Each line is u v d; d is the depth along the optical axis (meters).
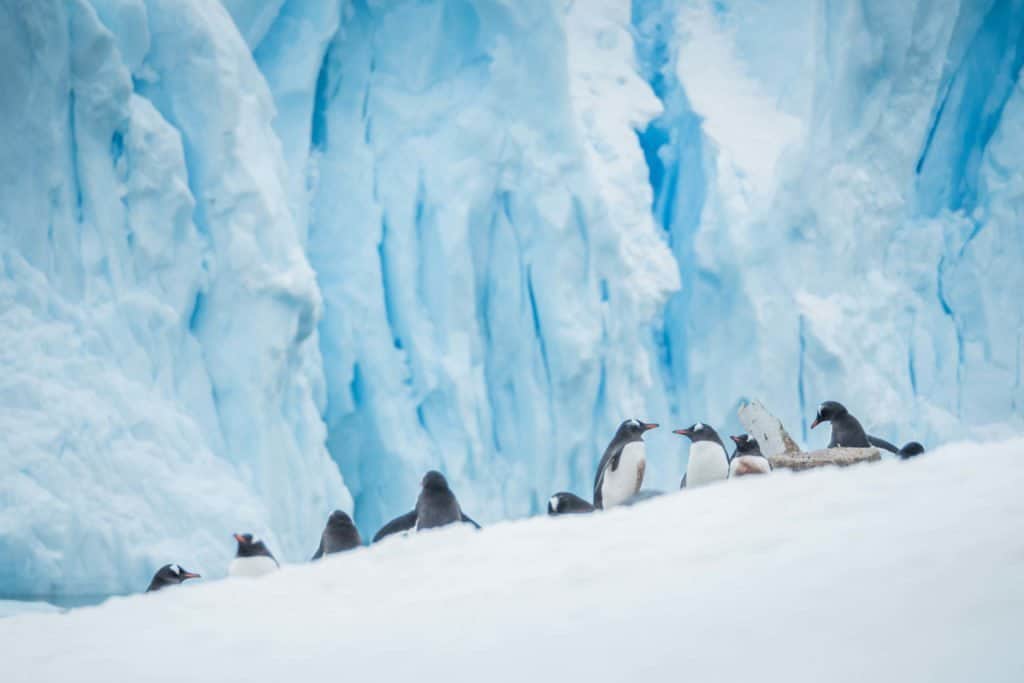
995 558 7.82
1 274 60.88
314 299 71.81
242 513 63.16
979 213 102.25
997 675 5.73
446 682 7.91
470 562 13.39
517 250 90.19
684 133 107.50
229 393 69.38
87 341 62.59
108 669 9.98
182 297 68.00
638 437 33.84
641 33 114.88
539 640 8.63
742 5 111.38
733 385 95.69
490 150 88.81
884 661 6.32
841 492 12.60
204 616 12.59
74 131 65.69
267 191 71.69
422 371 84.88
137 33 69.69
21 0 62.25
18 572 55.12
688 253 102.12
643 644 7.85
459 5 90.12
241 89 73.06
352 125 89.06
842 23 96.19
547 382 89.56
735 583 9.08
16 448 56.88
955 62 101.69
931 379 98.62
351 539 32.09
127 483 60.31
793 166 95.69
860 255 97.62
